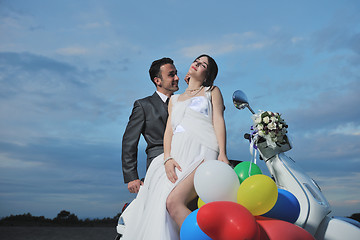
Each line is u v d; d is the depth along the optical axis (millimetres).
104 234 9359
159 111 3371
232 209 1923
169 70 3508
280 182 2521
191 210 2637
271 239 1948
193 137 2607
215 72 2809
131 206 3062
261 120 2555
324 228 2361
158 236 2441
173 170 2582
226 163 2455
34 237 8656
